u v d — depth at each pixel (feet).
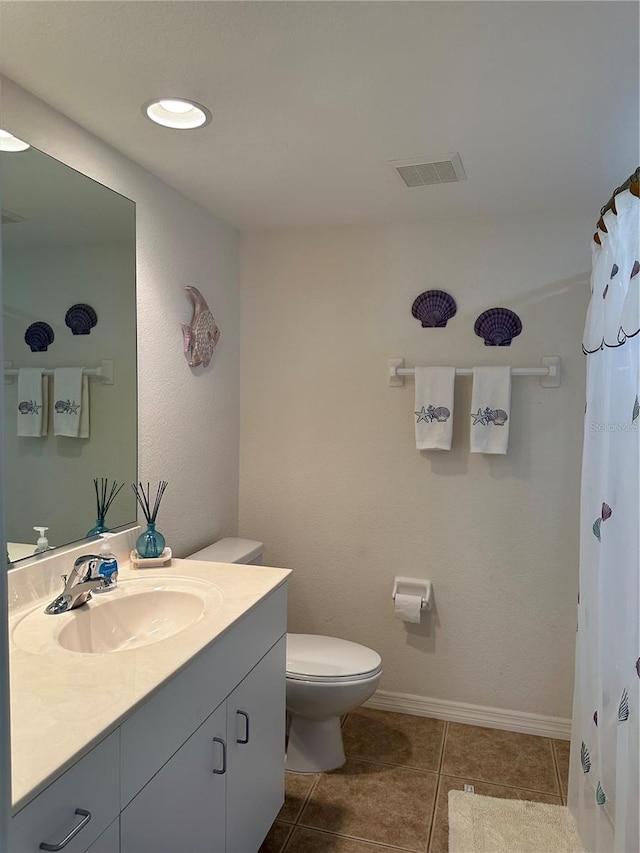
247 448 10.17
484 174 7.38
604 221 6.18
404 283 9.37
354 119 5.99
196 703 4.85
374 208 8.73
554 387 8.79
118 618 5.95
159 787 4.35
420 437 9.03
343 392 9.72
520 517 9.02
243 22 4.47
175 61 5.00
